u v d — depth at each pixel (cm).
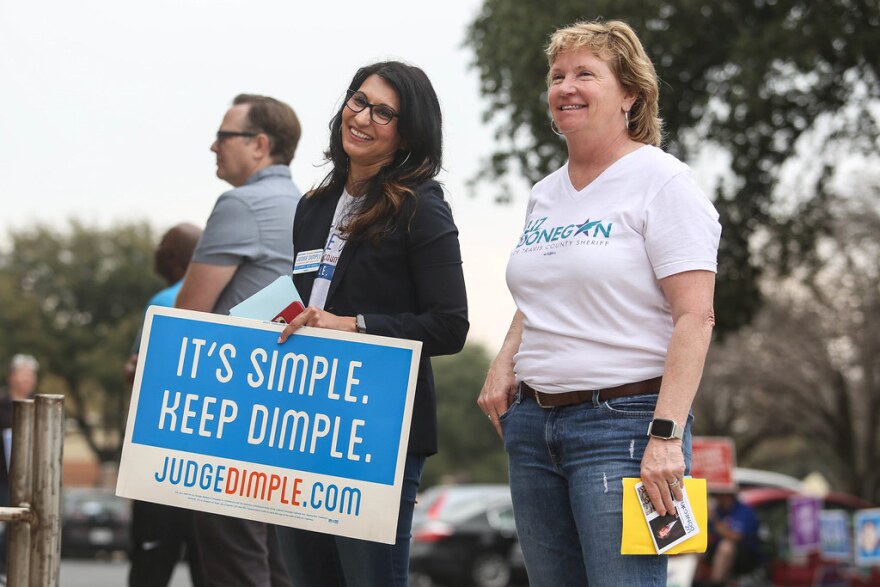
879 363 7031
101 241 11306
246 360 850
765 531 3247
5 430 2016
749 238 3891
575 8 3544
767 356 7369
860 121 3769
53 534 861
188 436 853
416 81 876
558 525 817
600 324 787
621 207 793
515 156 3784
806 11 3509
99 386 11056
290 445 832
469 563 4428
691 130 3803
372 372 826
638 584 755
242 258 1102
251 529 1095
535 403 820
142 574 1235
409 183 872
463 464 13925
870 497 7306
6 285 10875
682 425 743
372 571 854
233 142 1166
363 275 866
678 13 3572
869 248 6588
